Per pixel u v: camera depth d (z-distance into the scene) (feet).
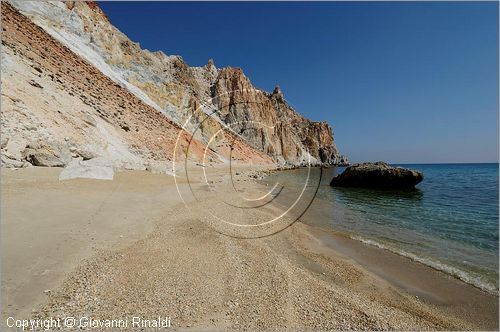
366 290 16.43
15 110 40.91
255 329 10.85
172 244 18.95
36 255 14.83
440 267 20.99
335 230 30.58
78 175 37.11
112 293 12.32
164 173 59.67
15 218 19.43
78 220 21.17
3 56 51.72
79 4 125.80
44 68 66.49
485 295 16.84
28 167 35.99
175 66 214.69
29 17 91.20
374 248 24.88
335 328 11.51
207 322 11.01
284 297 13.66
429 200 60.85
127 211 25.75
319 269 18.88
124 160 58.90
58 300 11.37
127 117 89.56
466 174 188.65
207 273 15.16
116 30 150.51
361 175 81.15
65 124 51.47
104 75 104.58
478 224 37.55
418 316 13.88
